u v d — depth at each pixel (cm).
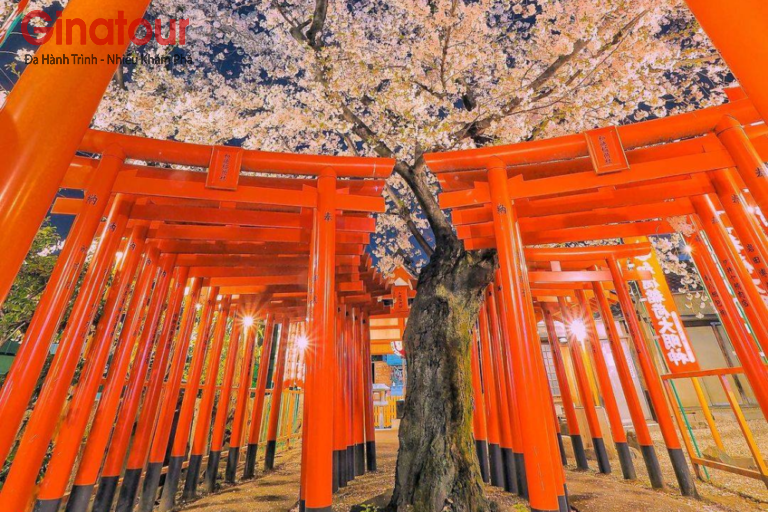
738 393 1246
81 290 326
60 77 132
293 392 1046
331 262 338
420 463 413
